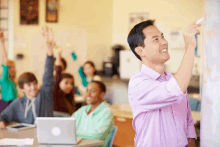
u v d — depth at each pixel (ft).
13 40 18.81
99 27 20.38
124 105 12.11
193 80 16.31
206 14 3.18
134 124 4.29
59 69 11.31
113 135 7.70
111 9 20.81
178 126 4.00
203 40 3.29
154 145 3.92
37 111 8.86
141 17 19.53
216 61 3.08
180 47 17.90
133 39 4.23
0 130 7.85
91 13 20.03
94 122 7.66
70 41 19.62
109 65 19.72
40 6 18.97
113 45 20.84
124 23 20.26
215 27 3.07
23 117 8.82
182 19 18.07
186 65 3.47
